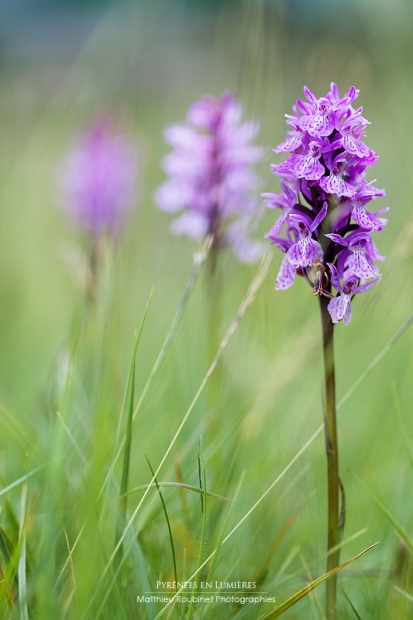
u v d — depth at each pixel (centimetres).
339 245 60
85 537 59
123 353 74
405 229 68
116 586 60
